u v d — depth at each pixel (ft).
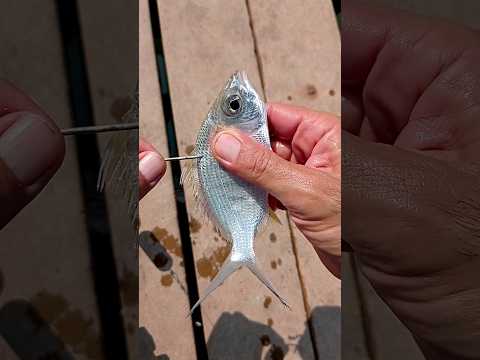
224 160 0.80
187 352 1.05
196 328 1.06
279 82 1.19
